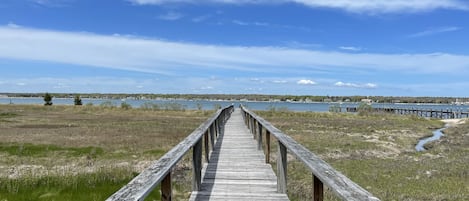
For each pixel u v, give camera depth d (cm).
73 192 866
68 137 1808
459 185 971
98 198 823
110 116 3597
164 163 284
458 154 1540
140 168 1132
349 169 1187
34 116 3381
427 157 1471
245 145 1055
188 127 2453
